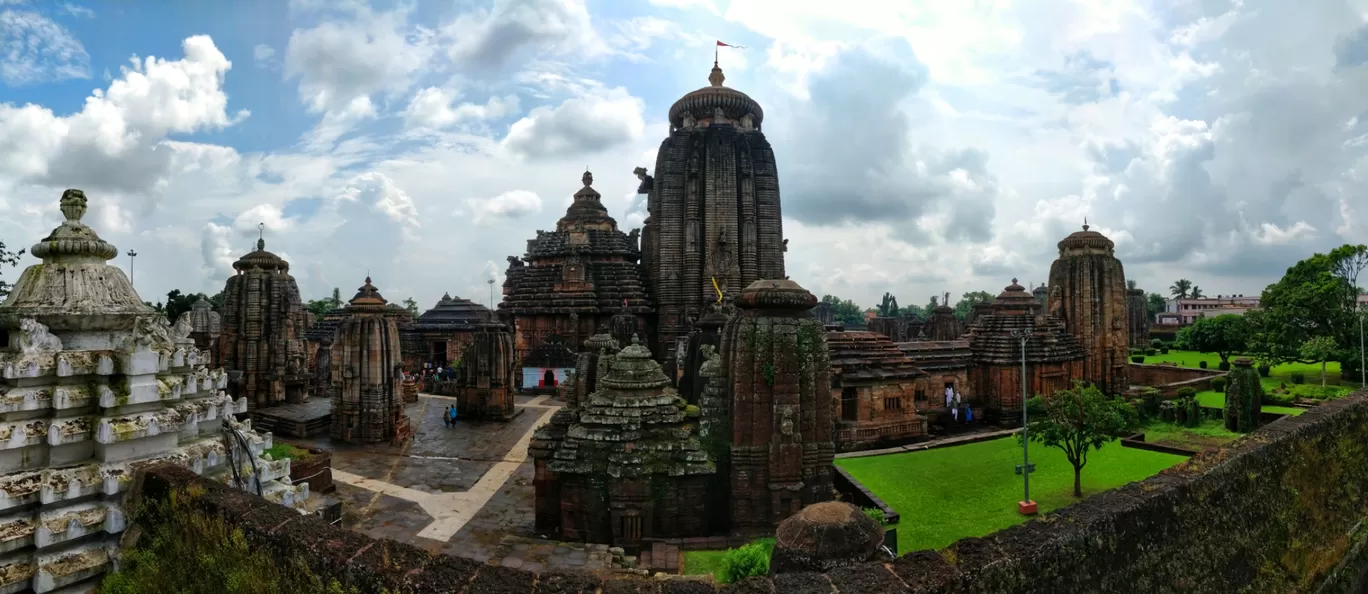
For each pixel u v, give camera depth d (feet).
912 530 87.45
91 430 36.65
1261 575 47.44
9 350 36.45
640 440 81.71
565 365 233.76
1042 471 116.98
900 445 147.64
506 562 70.18
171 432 39.81
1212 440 140.97
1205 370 225.56
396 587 26.89
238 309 174.19
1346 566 59.16
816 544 39.40
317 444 148.36
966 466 120.98
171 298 246.47
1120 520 36.88
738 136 227.61
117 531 36.24
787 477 80.59
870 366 152.97
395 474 122.11
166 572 34.53
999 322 184.96
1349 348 200.54
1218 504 45.09
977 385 182.50
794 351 82.02
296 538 30.14
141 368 38.04
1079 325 199.52
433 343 303.89
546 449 86.84
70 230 38.86
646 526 79.30
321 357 222.89
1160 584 38.34
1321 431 61.93
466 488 112.57
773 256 228.63
